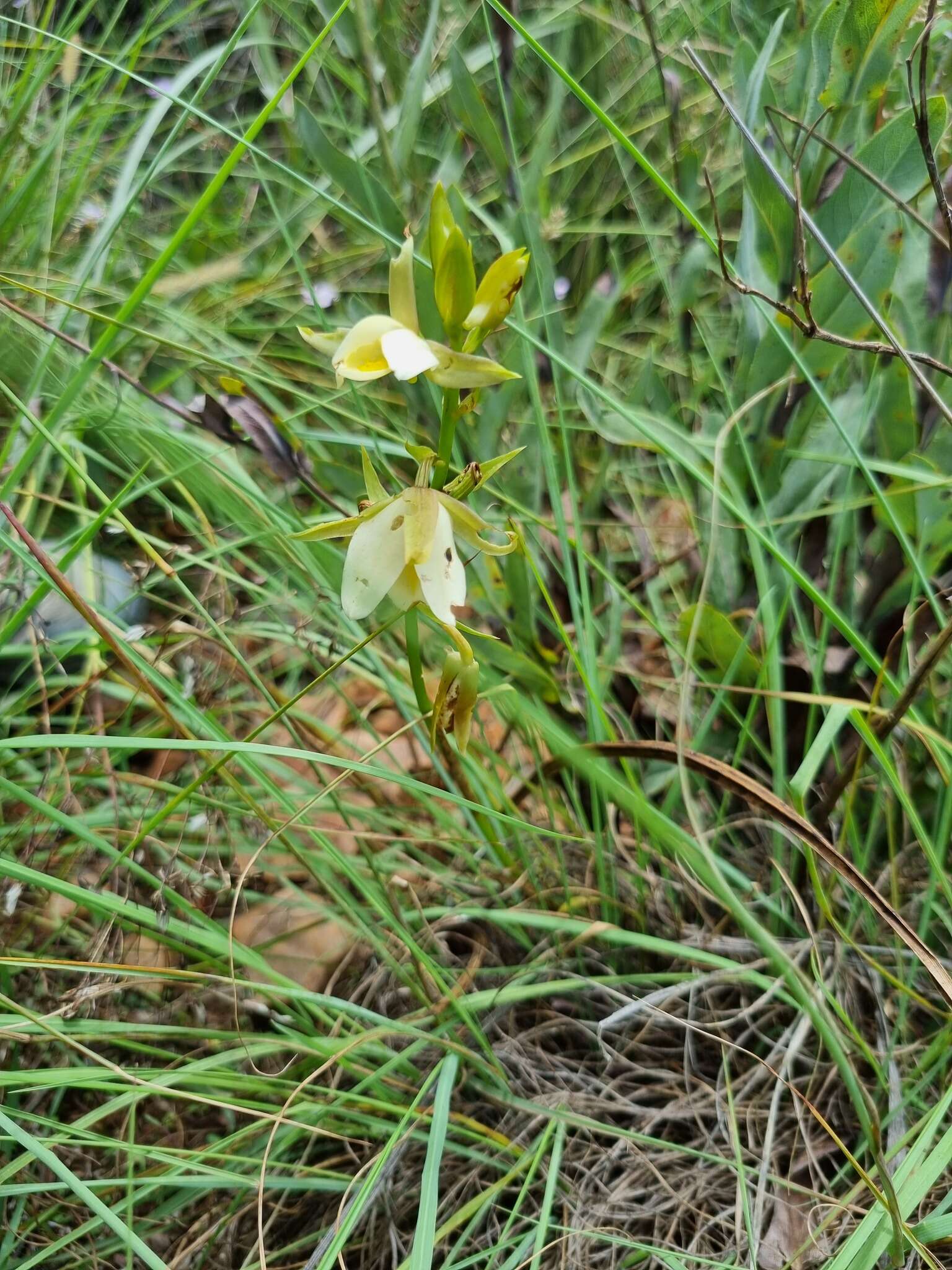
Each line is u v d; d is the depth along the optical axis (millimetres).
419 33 801
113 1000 534
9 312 583
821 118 538
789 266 572
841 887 556
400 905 551
